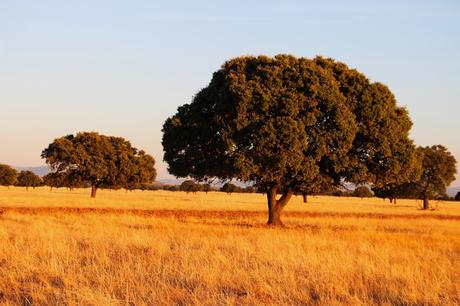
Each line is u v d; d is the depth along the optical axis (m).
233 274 13.31
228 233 25.16
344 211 62.53
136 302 10.59
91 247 17.73
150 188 191.50
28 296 11.13
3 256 15.48
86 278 12.59
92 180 88.00
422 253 19.05
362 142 33.50
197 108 33.88
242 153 30.45
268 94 30.56
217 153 33.50
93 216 35.84
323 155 31.98
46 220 31.44
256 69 32.66
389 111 33.34
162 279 12.70
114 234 21.83
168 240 21.02
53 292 11.31
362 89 32.91
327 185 35.00
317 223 40.22
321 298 11.07
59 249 16.48
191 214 48.09
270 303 10.81
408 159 33.28
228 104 31.31
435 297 11.54
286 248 18.52
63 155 83.56
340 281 12.83
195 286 12.17
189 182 158.62
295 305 10.82
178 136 33.75
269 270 13.79
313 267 14.55
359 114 32.59
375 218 49.09
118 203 63.81
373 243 22.45
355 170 32.56
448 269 15.41
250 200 97.00
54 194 93.06
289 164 29.81
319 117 31.20
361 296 11.60
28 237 19.94
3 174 144.25
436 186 84.81
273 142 29.41
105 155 89.12
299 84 31.36
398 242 23.53
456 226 39.31
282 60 33.28
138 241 19.48
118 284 11.94
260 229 29.09
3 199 62.41
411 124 34.47
